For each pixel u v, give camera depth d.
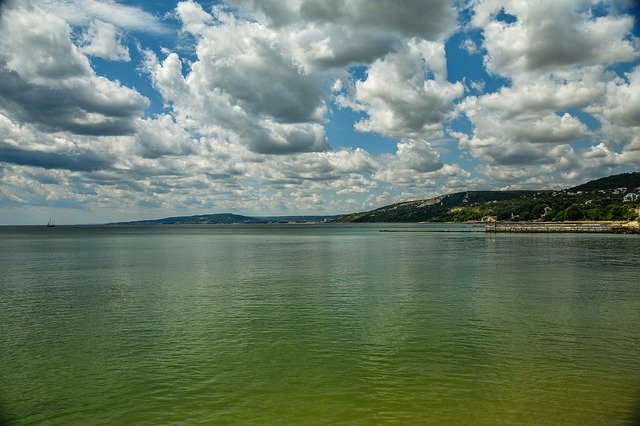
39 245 128.88
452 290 43.53
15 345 26.67
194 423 17.41
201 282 50.41
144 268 65.50
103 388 20.56
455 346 25.78
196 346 26.28
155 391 20.20
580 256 78.12
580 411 17.77
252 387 20.48
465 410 17.98
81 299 40.47
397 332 28.70
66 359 24.28
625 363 22.86
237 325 30.83
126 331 29.55
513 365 22.70
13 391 20.31
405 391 19.81
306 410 18.28
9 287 47.53
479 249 99.25
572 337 27.31
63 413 18.30
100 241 154.38
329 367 22.77
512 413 17.70
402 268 62.59
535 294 41.00
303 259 79.00
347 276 54.44
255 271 60.72
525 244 114.75
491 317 32.38
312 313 34.12
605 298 38.88
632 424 16.73
